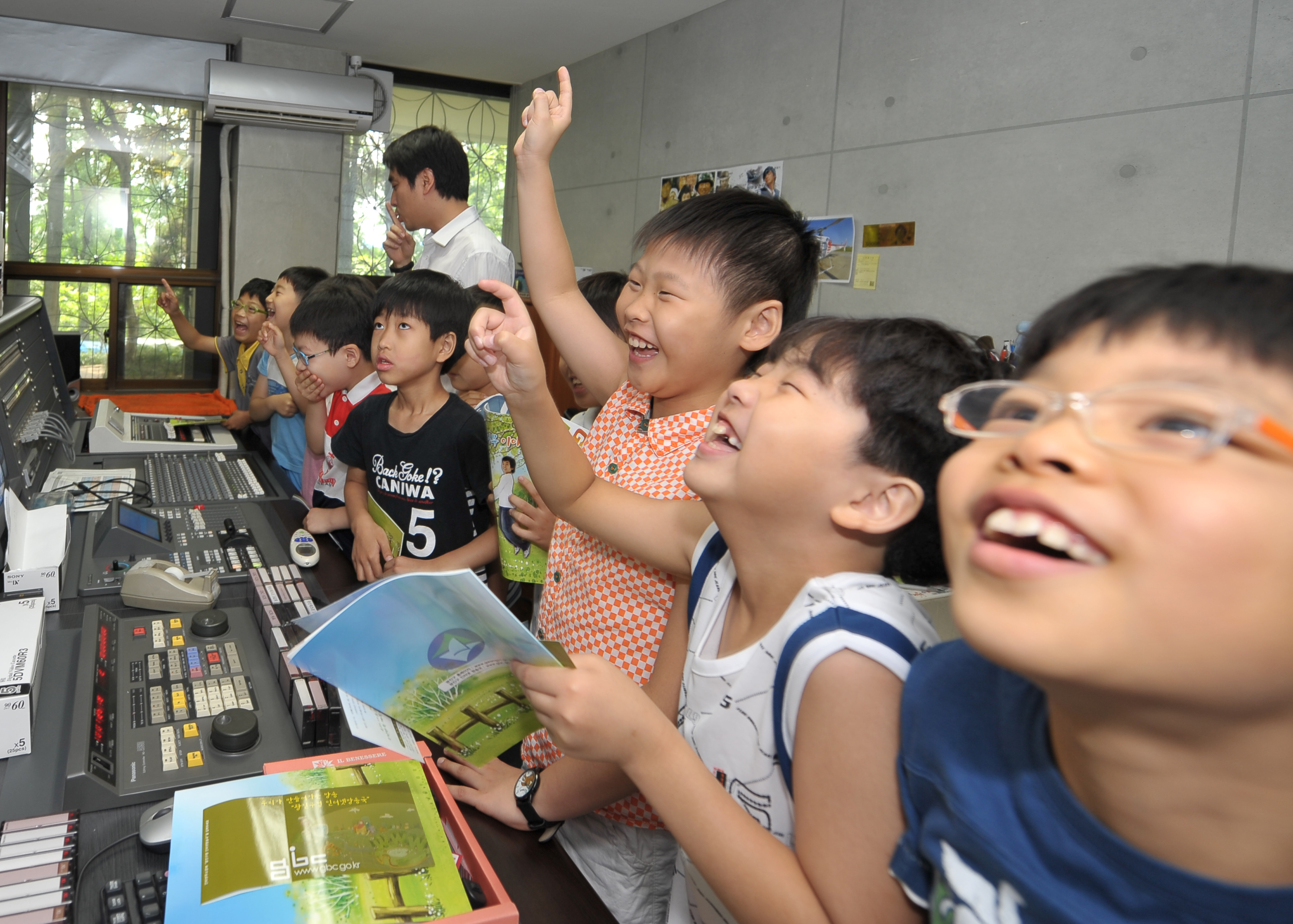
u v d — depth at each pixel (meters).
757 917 0.55
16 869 0.70
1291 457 0.27
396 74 5.86
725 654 0.72
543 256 1.19
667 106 4.79
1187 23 2.50
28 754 0.87
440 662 0.67
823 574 0.67
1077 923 0.37
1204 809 0.33
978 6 3.09
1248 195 2.37
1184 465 0.28
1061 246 2.83
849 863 0.53
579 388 1.77
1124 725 0.32
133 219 5.30
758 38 4.14
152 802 0.81
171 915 0.61
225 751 0.87
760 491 0.64
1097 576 0.29
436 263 2.72
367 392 2.09
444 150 2.62
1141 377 0.32
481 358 0.88
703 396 0.99
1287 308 0.31
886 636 0.56
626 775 0.76
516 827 0.85
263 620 1.15
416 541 1.61
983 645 0.31
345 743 0.91
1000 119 3.02
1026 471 0.31
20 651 0.93
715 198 0.96
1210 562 0.27
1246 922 0.34
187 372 5.57
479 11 4.62
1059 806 0.39
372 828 0.71
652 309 0.94
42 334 2.36
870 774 0.54
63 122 5.05
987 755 0.44
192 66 5.25
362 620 0.61
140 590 1.23
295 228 5.55
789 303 0.98
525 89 6.08
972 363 0.66
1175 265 0.35
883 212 3.48
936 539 0.66
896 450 0.61
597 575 0.98
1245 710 0.29
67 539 1.36
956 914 0.43
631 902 0.94
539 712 0.60
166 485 1.97
